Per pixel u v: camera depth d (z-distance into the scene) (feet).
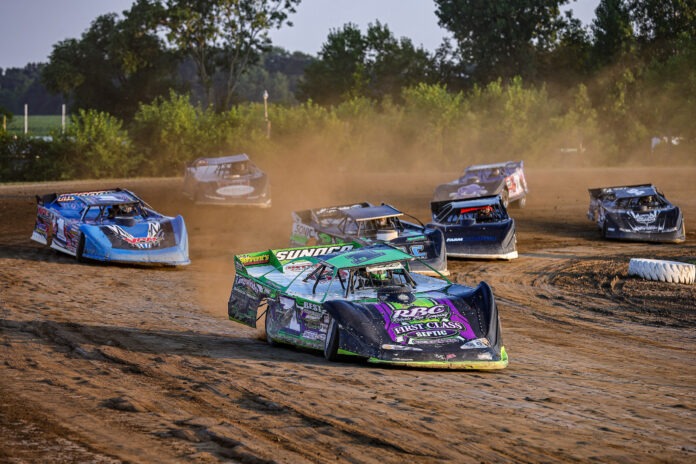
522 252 164.55
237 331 84.74
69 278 119.55
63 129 445.78
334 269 72.79
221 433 45.06
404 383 58.80
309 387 56.75
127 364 63.57
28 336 74.13
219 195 236.22
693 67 550.36
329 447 43.16
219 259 151.74
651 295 117.08
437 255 129.70
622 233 179.11
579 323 96.12
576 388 60.29
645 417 51.83
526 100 542.57
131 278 123.03
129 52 637.30
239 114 471.62
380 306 68.28
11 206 245.86
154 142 444.96
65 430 45.21
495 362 63.67
